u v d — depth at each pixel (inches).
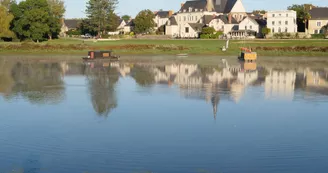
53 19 5585.6
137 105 1397.6
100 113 1274.6
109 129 1090.1
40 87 1792.6
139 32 6860.2
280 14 5782.5
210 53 3853.3
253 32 5861.2
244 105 1397.6
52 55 3703.3
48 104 1413.6
